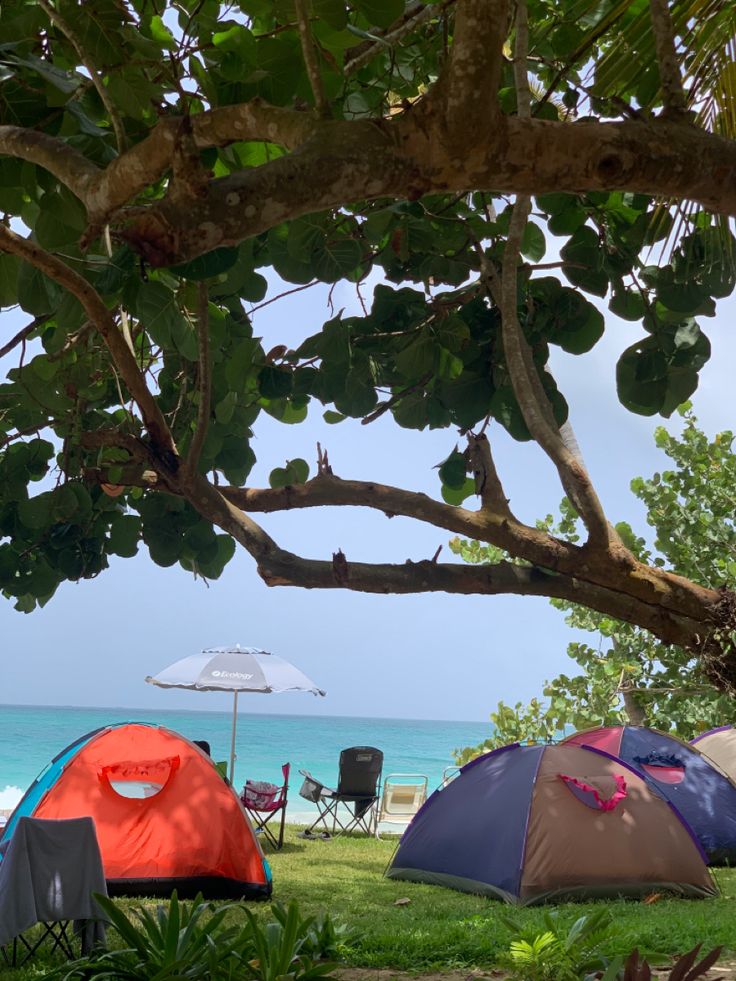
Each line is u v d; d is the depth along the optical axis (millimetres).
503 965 5328
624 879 8766
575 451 6281
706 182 2205
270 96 3922
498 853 8852
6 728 65312
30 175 4078
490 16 1896
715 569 13266
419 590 6184
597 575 6086
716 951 3762
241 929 5605
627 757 11562
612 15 3752
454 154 2039
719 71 3852
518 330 5855
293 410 7645
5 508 7391
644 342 6012
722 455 13633
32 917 5719
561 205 6016
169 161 2072
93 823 6035
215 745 57094
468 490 7043
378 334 6379
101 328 4730
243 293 6676
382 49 4863
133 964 4891
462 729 102688
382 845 13062
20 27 3898
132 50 3924
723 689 6453
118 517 7527
